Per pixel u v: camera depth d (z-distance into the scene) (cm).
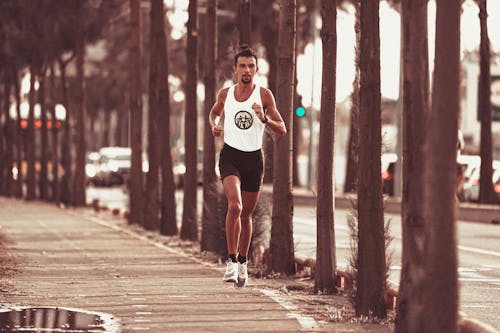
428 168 1748
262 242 3841
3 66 10981
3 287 2959
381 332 2247
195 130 5091
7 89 11819
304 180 17350
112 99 17962
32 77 10681
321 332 2216
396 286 2733
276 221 3453
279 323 2319
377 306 2470
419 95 2058
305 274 3469
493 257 4456
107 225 6391
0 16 9562
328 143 3012
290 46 3406
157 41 5597
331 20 3019
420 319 1930
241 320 2355
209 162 4416
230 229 2412
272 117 2411
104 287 2995
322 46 3031
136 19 6712
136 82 6656
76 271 3481
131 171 6606
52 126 10481
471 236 5684
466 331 2006
